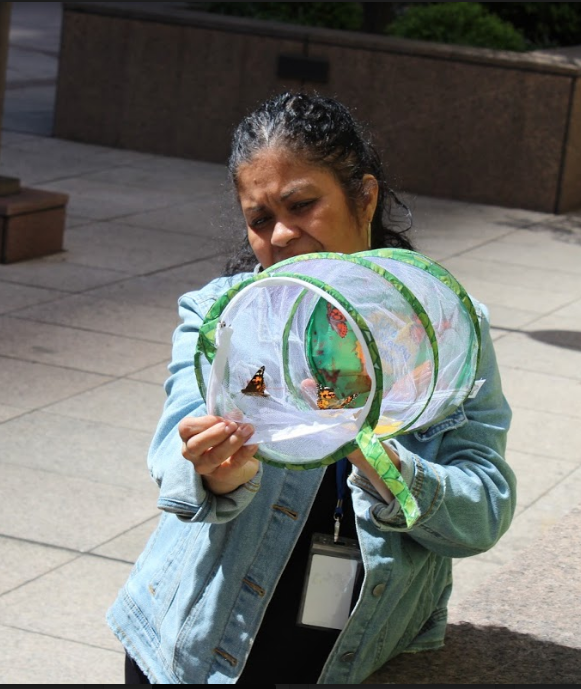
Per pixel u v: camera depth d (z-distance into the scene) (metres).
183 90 14.66
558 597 3.37
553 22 18.39
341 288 2.00
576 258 11.33
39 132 15.48
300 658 2.45
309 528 2.45
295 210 2.25
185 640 2.41
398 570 2.38
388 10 15.66
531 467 6.23
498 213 13.16
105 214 11.65
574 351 8.30
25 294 8.84
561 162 13.23
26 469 5.86
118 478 5.85
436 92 13.55
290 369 2.03
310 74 13.98
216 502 2.25
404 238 2.63
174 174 13.86
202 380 2.01
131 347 7.80
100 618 4.67
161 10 14.73
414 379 2.00
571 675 2.82
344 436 1.91
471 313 2.16
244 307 1.98
